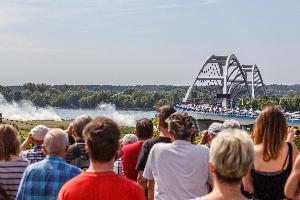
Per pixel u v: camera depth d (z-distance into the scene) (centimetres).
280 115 910
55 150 911
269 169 912
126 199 723
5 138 1023
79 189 718
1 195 1016
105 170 730
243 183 934
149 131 1318
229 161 582
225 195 590
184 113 995
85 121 1171
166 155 968
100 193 714
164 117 1138
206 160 964
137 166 1157
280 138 904
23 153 1225
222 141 596
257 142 925
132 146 1295
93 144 716
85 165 1162
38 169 902
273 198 920
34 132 1213
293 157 917
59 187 884
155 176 982
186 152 961
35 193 890
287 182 835
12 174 1022
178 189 953
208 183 984
